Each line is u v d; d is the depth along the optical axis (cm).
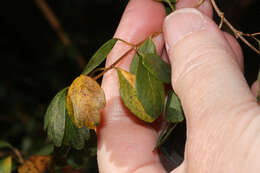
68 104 18
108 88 22
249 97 18
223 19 20
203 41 19
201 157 18
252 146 17
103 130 22
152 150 22
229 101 18
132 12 23
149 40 20
